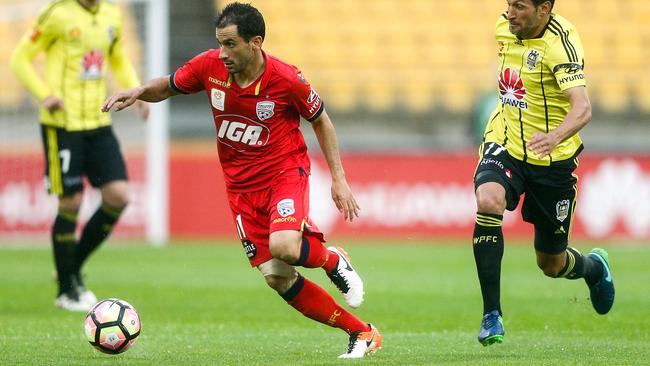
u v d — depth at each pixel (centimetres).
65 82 3253
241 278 4325
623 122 7362
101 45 3297
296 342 2502
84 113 3272
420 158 6212
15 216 6066
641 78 7512
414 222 6216
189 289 3912
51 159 3259
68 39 3241
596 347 2361
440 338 2575
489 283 2164
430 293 3809
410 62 7831
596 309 2711
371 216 6222
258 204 2136
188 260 5097
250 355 2230
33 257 5322
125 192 3309
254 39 2022
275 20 7981
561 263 2491
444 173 6209
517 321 3000
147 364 2070
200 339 2558
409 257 5281
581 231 6119
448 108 7569
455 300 3597
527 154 2266
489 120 2366
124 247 5806
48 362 2102
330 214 6216
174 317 3100
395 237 6203
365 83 7612
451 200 6212
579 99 2122
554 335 2666
